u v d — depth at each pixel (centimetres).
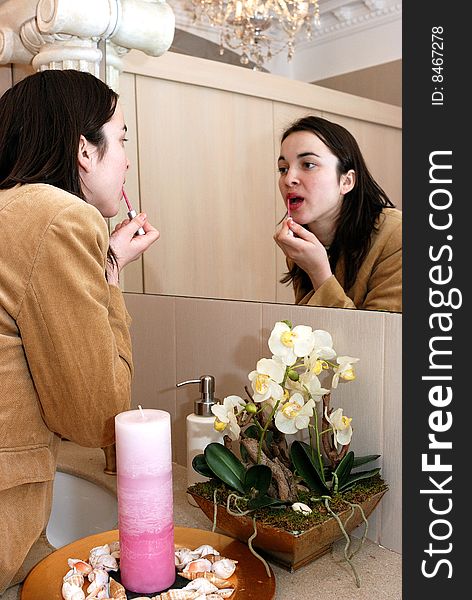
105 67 144
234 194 119
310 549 88
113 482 128
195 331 132
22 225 85
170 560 83
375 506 94
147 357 148
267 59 111
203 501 94
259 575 86
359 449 101
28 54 160
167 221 136
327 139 101
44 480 90
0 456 86
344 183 100
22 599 82
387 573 90
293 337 92
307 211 106
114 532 100
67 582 83
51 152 96
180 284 135
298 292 110
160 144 134
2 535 87
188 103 129
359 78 97
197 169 127
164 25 128
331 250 103
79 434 89
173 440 141
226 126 120
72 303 84
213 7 122
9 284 84
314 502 90
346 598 84
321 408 106
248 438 95
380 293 97
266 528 86
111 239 113
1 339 85
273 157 112
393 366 95
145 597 79
